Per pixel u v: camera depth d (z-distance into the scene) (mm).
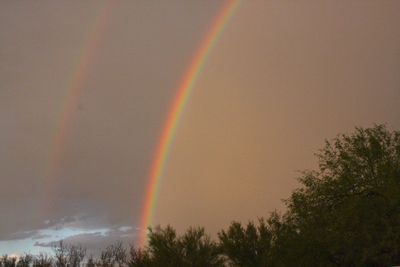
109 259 53344
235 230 35344
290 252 30047
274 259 32625
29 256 56031
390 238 26266
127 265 45000
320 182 30766
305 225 29984
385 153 29875
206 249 36500
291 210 31422
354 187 29438
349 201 28234
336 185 29734
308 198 30641
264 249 34500
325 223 29188
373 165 29688
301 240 29281
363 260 26766
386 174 28344
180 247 37000
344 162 30219
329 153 31172
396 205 27188
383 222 27016
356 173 29484
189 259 36094
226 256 36344
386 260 26938
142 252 40281
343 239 27531
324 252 29188
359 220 27531
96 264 53438
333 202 30172
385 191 27328
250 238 34906
